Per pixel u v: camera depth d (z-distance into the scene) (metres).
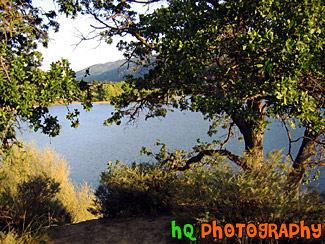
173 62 5.73
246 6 5.21
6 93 4.68
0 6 5.45
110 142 46.66
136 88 7.04
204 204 4.55
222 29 5.82
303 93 4.36
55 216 6.86
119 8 7.79
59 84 5.16
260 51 4.69
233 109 5.01
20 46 6.35
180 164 8.45
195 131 48.19
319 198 4.38
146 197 6.81
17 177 9.05
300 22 4.38
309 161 8.31
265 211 4.17
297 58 4.31
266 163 4.80
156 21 6.23
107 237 5.53
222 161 5.07
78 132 65.25
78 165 29.91
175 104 7.77
